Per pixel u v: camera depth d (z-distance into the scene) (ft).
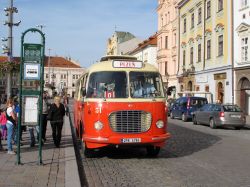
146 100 39.04
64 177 27.89
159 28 211.61
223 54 125.29
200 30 147.64
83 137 40.14
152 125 38.96
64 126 76.59
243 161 38.96
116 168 35.32
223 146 51.34
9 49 75.20
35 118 33.68
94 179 30.68
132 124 38.47
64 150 42.50
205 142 55.88
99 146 38.65
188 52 162.61
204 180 29.94
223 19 125.90
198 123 92.32
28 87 33.99
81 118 44.62
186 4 165.27
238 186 27.91
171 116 114.11
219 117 81.41
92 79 40.47
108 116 38.40
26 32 32.65
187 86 161.89
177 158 40.96
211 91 134.92
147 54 243.60
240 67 113.60
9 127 39.17
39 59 33.06
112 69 40.27
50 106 45.37
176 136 64.18
